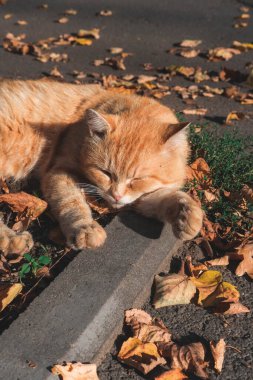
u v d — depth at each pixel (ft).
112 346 1.87
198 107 3.42
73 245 2.04
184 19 5.15
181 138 2.24
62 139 2.42
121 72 3.96
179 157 2.29
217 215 2.36
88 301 1.89
